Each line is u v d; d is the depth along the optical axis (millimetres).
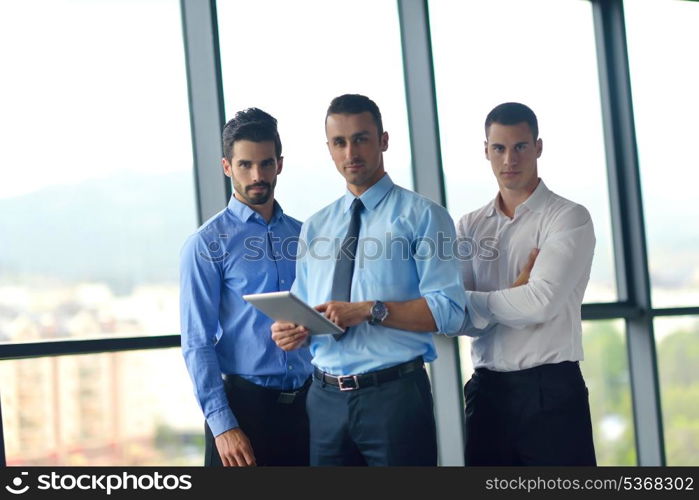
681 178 6637
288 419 3963
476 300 4004
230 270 3984
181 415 4785
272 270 4020
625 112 6402
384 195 3738
